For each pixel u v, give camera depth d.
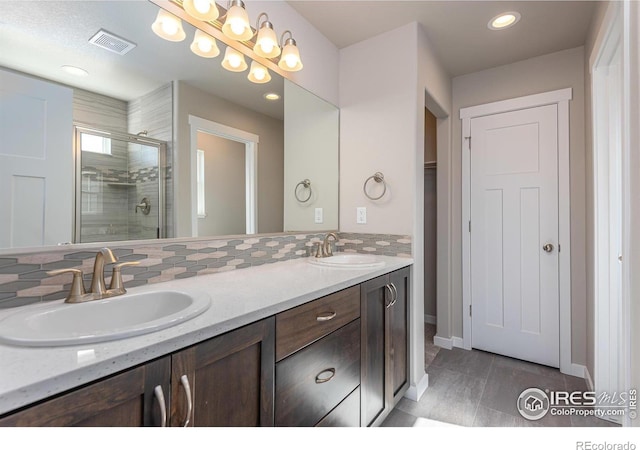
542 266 2.33
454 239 2.72
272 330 0.95
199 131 1.42
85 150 1.05
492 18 1.89
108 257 0.97
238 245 1.57
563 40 2.12
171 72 1.30
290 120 1.89
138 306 1.00
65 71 1.01
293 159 1.91
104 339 0.65
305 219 2.00
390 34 2.03
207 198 1.45
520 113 2.42
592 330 1.90
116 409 0.60
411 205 1.94
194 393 0.73
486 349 2.57
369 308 1.49
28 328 0.70
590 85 1.90
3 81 0.89
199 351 0.74
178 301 1.01
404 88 1.96
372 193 2.09
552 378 2.14
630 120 1.07
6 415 0.48
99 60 1.09
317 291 1.13
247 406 0.87
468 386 2.05
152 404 0.65
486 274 2.56
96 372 0.57
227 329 0.81
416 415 1.74
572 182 2.22
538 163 2.35
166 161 1.29
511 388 2.02
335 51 2.22
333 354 1.22
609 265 1.73
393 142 2.01
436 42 2.16
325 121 2.13
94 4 1.08
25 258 0.90
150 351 0.65
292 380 1.03
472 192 2.62
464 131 2.65
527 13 1.83
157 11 1.23
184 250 1.33
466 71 2.59
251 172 1.67
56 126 0.99
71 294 0.91
